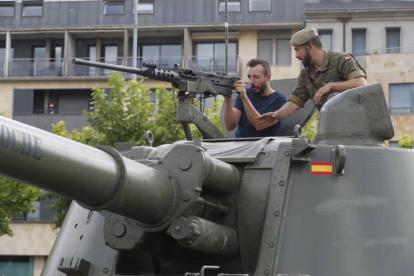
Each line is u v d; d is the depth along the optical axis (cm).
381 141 904
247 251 834
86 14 4284
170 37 4197
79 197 690
